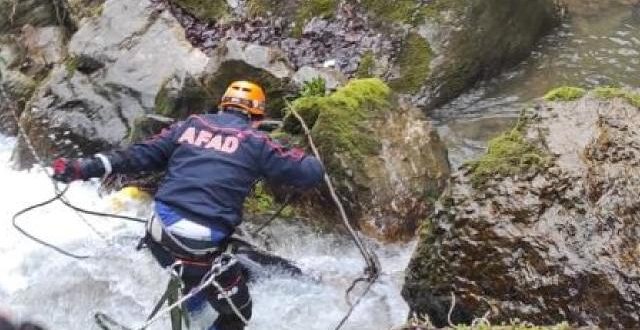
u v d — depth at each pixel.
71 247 5.21
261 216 5.13
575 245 3.70
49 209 5.72
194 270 3.69
